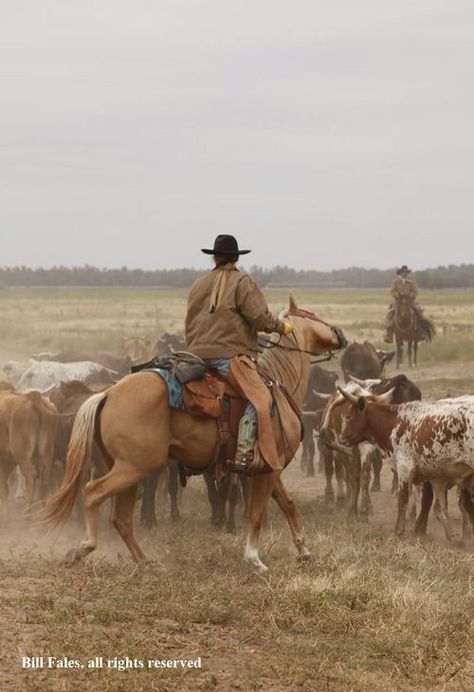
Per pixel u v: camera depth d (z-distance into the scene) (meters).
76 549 12.14
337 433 17.92
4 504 16.91
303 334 13.77
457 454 15.53
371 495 20.89
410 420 16.33
